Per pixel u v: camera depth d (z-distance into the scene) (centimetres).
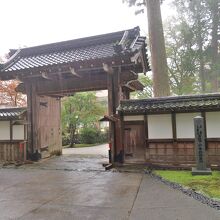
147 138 1103
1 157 1345
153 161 1095
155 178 904
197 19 2147
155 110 1061
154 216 543
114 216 546
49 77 1270
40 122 1388
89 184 835
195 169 935
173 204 617
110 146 1158
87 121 2248
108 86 1201
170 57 2328
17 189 791
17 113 1293
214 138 1017
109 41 1373
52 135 1522
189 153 1049
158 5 1438
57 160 1382
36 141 1338
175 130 1070
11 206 623
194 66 2178
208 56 2123
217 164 1008
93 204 628
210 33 2145
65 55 1338
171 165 1065
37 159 1329
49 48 1464
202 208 585
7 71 1265
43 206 618
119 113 1120
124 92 1358
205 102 1009
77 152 1770
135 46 1158
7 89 2034
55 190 768
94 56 1200
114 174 989
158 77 1405
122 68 1220
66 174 1009
